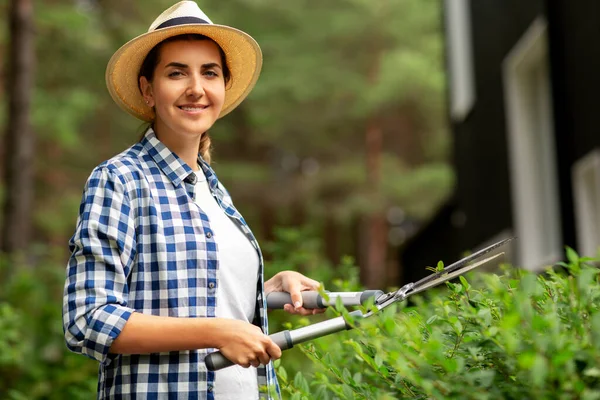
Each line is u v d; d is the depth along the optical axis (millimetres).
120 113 25375
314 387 3160
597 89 6766
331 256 32656
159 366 2244
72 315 2176
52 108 20188
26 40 12023
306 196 31156
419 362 1775
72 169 25891
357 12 29641
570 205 7613
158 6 22484
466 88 12234
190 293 2301
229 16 29438
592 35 6852
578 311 1845
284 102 30109
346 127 31438
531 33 8539
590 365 1659
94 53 19359
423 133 32031
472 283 2879
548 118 9094
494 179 10422
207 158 2766
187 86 2494
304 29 29953
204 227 2379
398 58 28766
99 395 2311
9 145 11766
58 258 9781
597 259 2125
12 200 11555
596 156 6859
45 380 6293
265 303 2510
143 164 2432
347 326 2143
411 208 30891
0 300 7625
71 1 20016
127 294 2250
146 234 2322
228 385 2316
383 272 30469
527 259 9062
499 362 1875
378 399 2021
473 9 11461
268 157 34312
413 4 29547
